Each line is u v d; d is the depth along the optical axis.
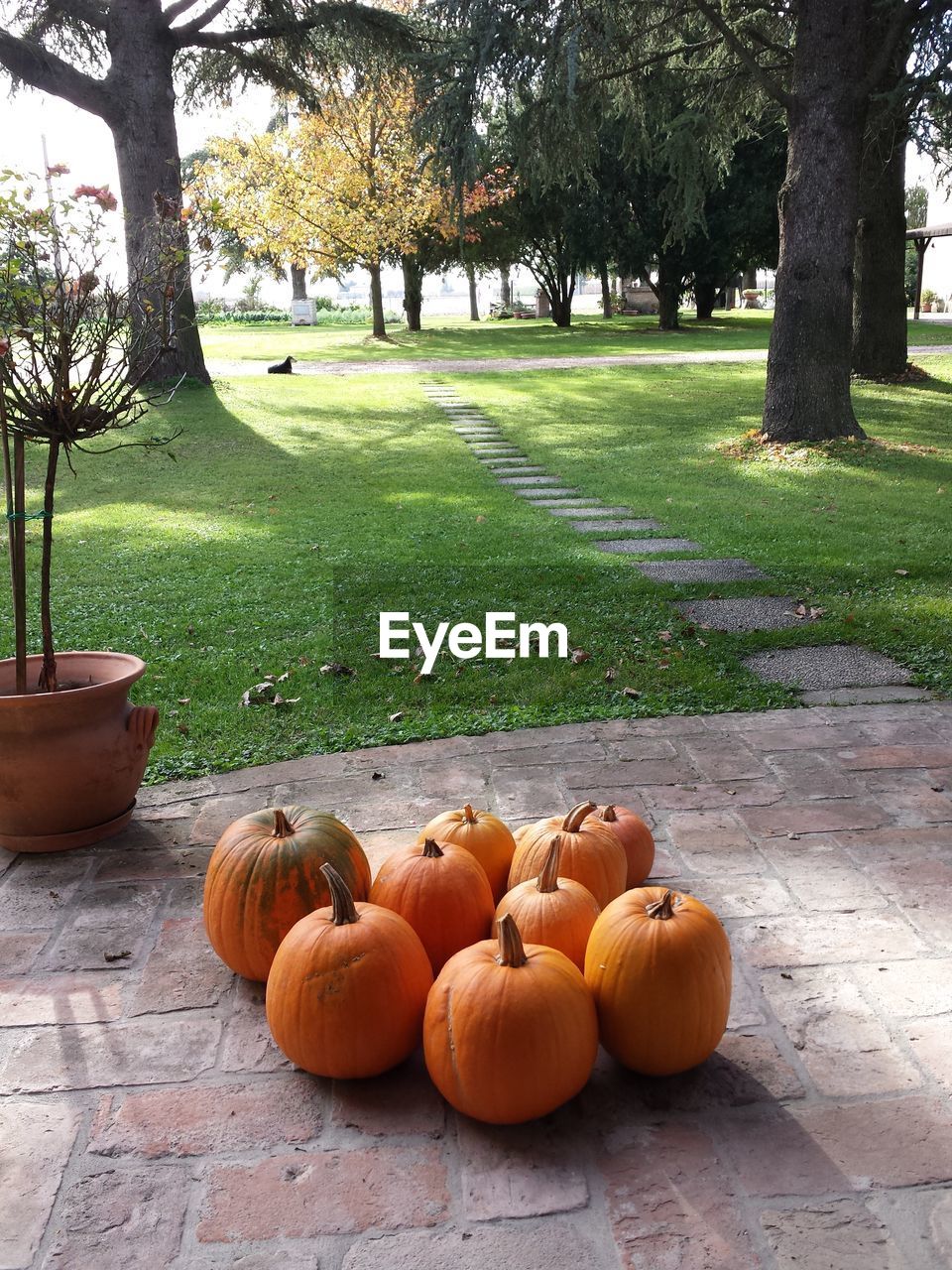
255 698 5.22
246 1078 2.43
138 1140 2.22
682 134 14.71
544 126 14.70
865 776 4.13
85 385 3.45
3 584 7.65
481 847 2.98
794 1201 2.03
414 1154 2.18
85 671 3.95
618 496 11.18
